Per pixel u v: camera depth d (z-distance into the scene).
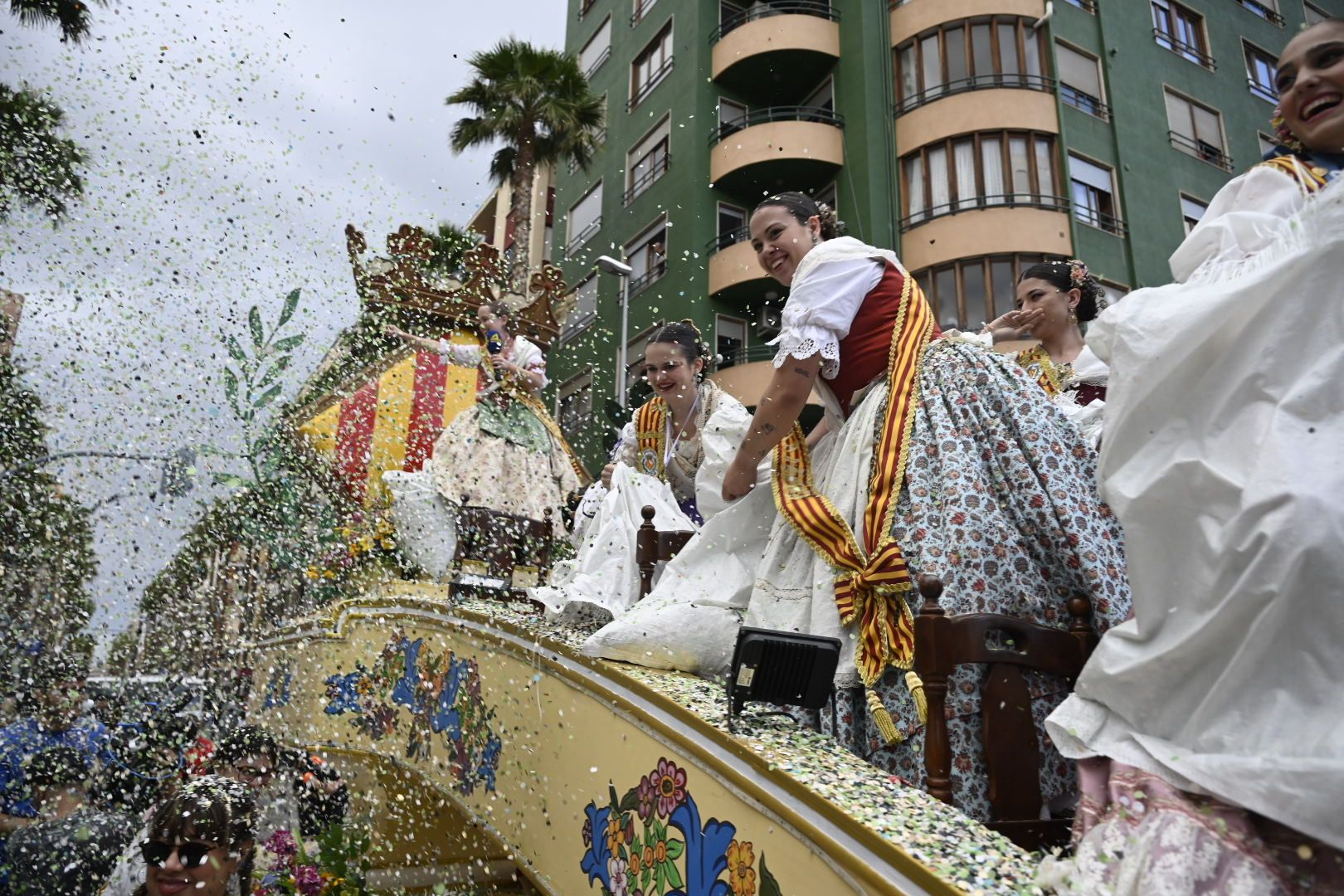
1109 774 1.63
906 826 1.67
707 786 2.20
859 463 2.50
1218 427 1.48
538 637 3.19
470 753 3.62
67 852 3.72
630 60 20.50
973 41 17.23
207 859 3.29
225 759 4.57
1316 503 1.28
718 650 2.75
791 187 17.86
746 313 17.14
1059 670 2.07
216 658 4.68
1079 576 2.20
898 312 2.63
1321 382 1.38
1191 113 18.81
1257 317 1.47
